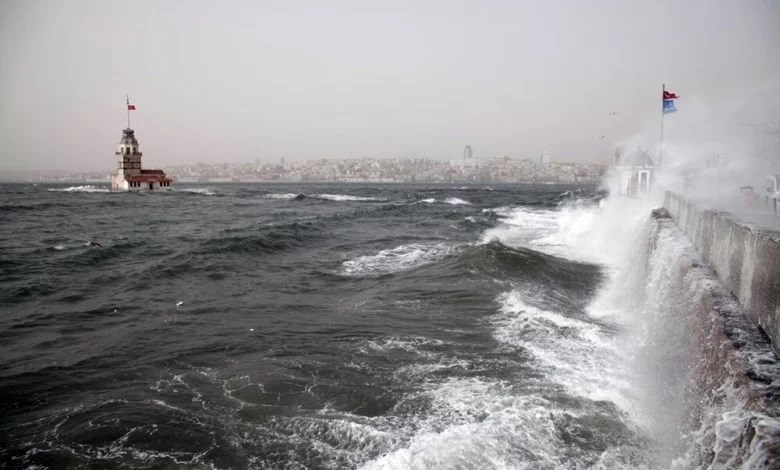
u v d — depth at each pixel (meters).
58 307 12.59
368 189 137.00
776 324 3.96
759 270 4.41
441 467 5.23
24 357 9.09
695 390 4.67
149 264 18.66
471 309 11.34
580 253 18.30
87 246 24.19
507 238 23.95
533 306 11.17
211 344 9.62
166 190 102.31
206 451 5.88
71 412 6.90
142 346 9.60
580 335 9.40
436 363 8.25
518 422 6.12
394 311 11.48
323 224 31.25
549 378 7.46
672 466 4.56
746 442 3.05
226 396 7.29
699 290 5.67
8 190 111.75
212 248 20.17
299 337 9.91
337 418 6.52
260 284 15.02
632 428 5.96
